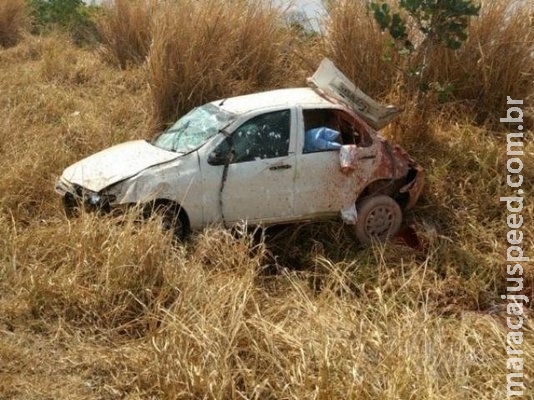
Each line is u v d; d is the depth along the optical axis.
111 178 6.84
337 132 7.43
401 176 7.72
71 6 15.83
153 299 5.86
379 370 4.71
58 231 6.57
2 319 5.65
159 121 9.98
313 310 5.40
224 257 6.36
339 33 10.08
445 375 4.85
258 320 5.30
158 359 5.02
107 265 5.93
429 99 9.16
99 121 10.04
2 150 8.78
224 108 7.43
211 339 4.97
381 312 5.52
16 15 15.38
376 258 6.92
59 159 8.48
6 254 6.38
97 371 5.17
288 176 7.18
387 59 9.19
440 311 6.50
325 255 7.38
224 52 10.31
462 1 8.46
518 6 9.77
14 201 7.56
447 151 8.83
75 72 12.20
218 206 7.00
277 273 6.98
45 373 5.11
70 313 5.77
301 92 7.84
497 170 8.58
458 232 7.84
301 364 4.77
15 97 10.84
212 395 4.61
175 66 10.03
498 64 9.66
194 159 6.94
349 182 7.43
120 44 13.13
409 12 8.85
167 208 6.79
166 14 10.27
